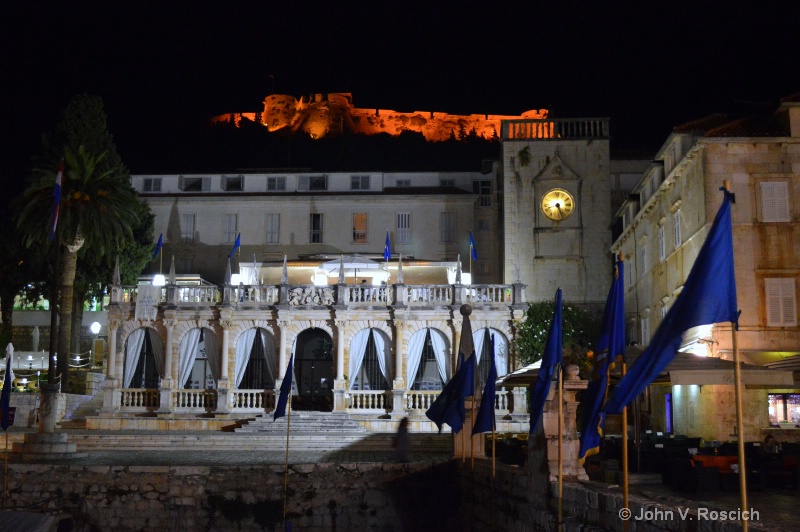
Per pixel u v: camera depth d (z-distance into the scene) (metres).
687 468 21.72
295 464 33.16
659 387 47.59
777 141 38.69
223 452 42.69
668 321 12.07
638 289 54.88
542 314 54.31
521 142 63.84
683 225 42.59
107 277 65.38
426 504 33.19
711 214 38.44
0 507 31.78
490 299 54.41
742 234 38.75
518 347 53.06
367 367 54.31
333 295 54.31
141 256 68.00
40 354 62.50
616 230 65.38
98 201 53.59
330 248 72.69
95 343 69.19
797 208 38.78
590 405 16.23
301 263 63.69
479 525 27.28
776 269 38.47
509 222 62.94
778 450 28.52
